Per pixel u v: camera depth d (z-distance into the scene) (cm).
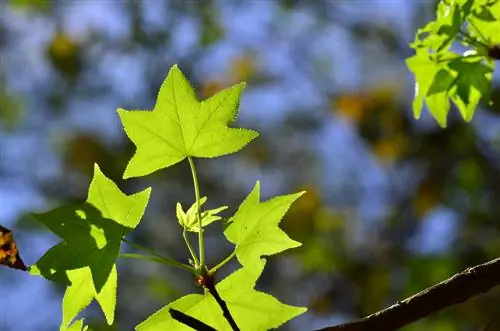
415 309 199
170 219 845
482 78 279
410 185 780
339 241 791
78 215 203
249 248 213
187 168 862
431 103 293
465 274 205
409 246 759
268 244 212
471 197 743
